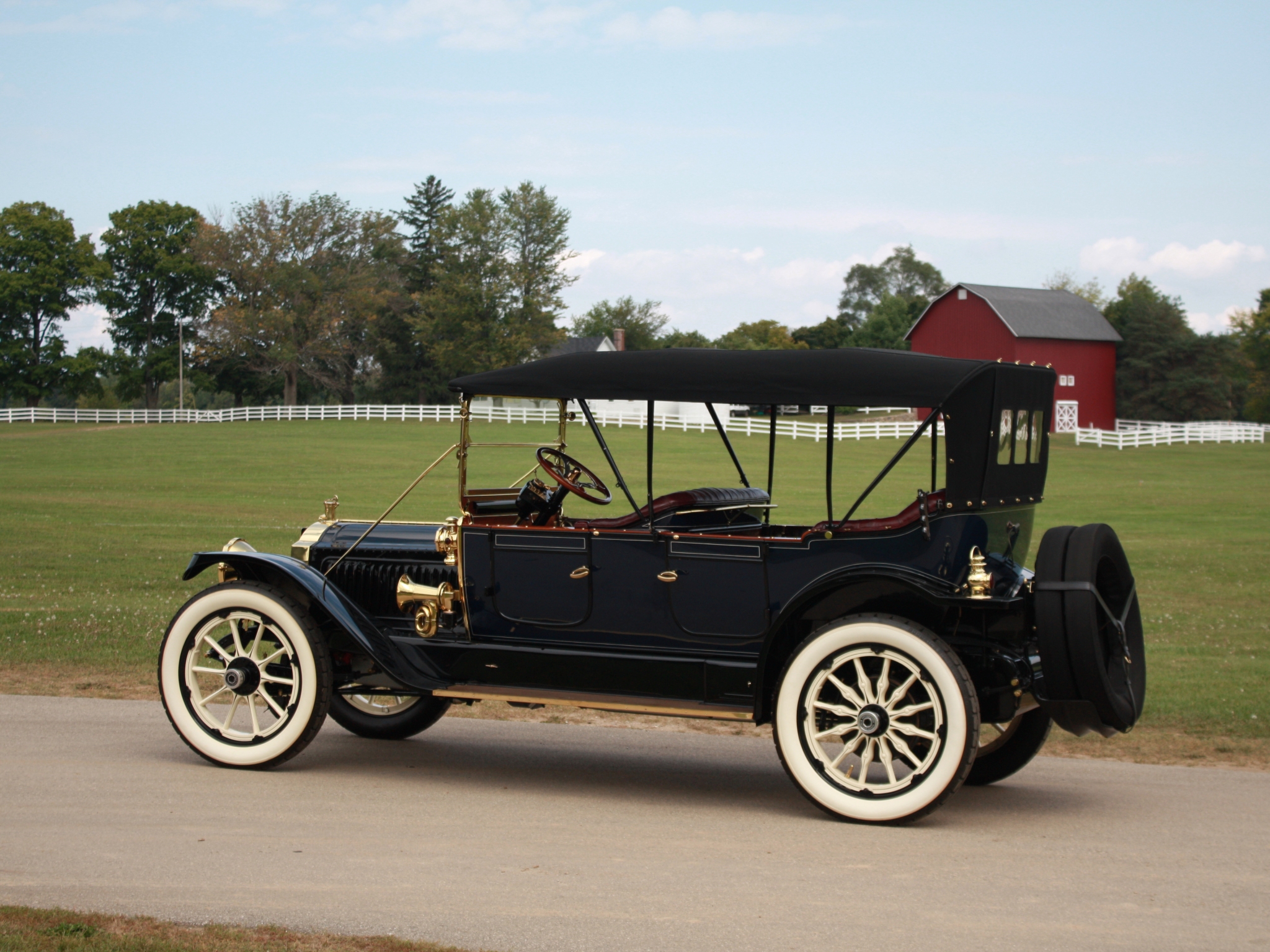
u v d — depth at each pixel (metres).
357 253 84.38
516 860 4.64
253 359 82.94
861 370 5.34
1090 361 61.72
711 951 3.74
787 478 29.05
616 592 5.81
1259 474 36.69
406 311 91.94
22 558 15.27
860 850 4.83
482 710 7.87
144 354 88.19
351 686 6.54
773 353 5.62
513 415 48.78
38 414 69.06
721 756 6.63
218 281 88.50
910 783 5.15
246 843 4.81
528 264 84.62
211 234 80.56
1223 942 3.84
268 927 3.87
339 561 6.55
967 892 4.31
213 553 6.18
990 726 6.78
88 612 11.03
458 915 4.02
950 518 5.31
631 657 5.77
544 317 83.31
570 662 5.89
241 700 7.07
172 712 6.14
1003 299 60.97
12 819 5.06
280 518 21.09
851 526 5.43
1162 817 5.41
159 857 4.60
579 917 4.01
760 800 5.67
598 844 4.89
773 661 5.58
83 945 3.67
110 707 7.42
